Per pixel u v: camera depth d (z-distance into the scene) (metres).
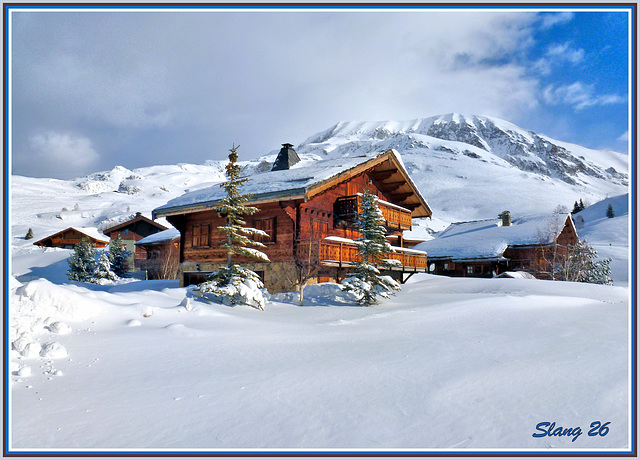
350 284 17.62
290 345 9.51
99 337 9.35
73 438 4.90
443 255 44.97
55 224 121.25
